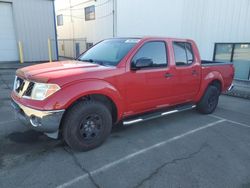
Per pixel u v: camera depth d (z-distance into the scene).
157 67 4.14
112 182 2.77
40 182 2.72
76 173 2.92
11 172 2.88
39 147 3.55
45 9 13.96
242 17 9.91
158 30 13.32
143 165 3.17
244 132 4.57
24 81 3.34
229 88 6.22
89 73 3.29
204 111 5.57
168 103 4.57
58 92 3.00
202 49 11.66
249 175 3.04
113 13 15.30
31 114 3.05
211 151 3.67
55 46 14.86
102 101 3.64
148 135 4.22
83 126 3.35
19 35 13.35
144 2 13.66
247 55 9.99
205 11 11.20
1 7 12.58
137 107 4.02
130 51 3.79
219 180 2.90
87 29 19.25
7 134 3.97
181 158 3.41
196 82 5.02
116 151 3.55
